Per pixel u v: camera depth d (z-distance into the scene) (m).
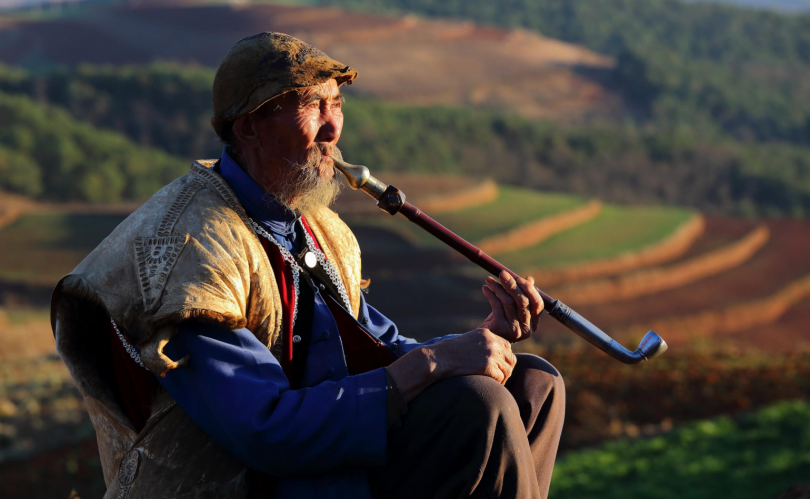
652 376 11.45
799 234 58.38
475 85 132.88
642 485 5.95
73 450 8.64
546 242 51.34
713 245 53.88
